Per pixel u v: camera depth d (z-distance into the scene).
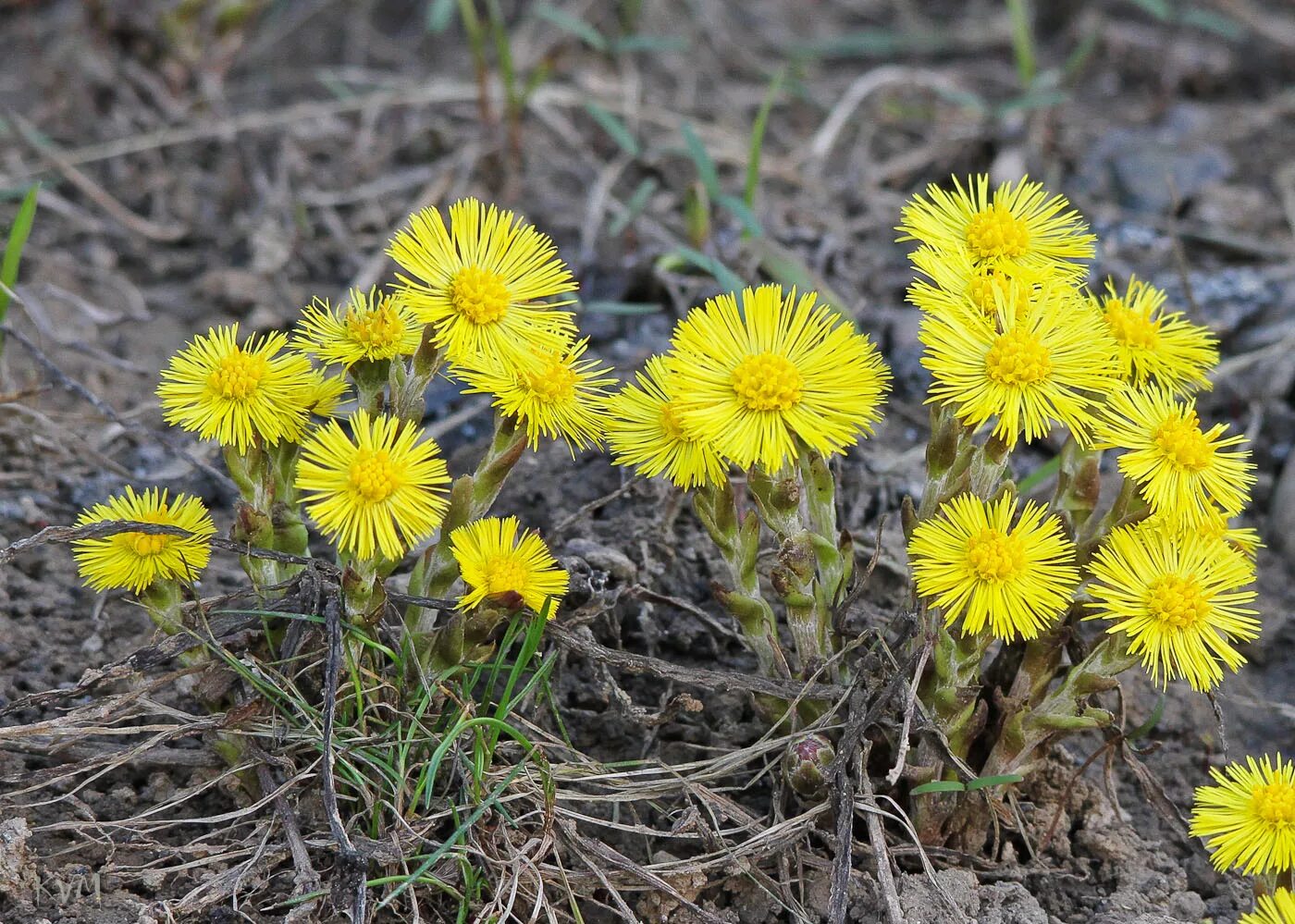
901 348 0.50
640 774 0.38
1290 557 0.46
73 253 0.53
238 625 0.38
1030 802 0.40
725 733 0.40
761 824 0.39
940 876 0.38
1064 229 0.37
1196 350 0.38
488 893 0.37
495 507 0.45
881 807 0.39
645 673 0.41
